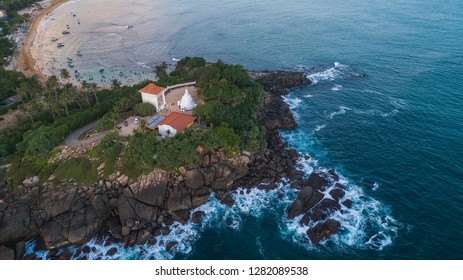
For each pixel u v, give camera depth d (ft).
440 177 258.98
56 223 219.41
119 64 540.52
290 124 334.03
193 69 379.76
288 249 209.87
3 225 216.13
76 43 631.97
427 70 448.65
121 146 254.68
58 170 245.04
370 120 342.03
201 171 246.47
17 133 300.61
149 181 237.86
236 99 303.27
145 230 219.41
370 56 517.14
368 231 217.77
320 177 259.80
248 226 226.79
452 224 219.82
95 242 216.95
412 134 314.55
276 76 441.27
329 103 381.40
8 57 542.57
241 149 267.39
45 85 396.37
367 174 266.98
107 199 232.32
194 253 209.36
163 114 292.20
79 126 294.05
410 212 230.48
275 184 257.14
